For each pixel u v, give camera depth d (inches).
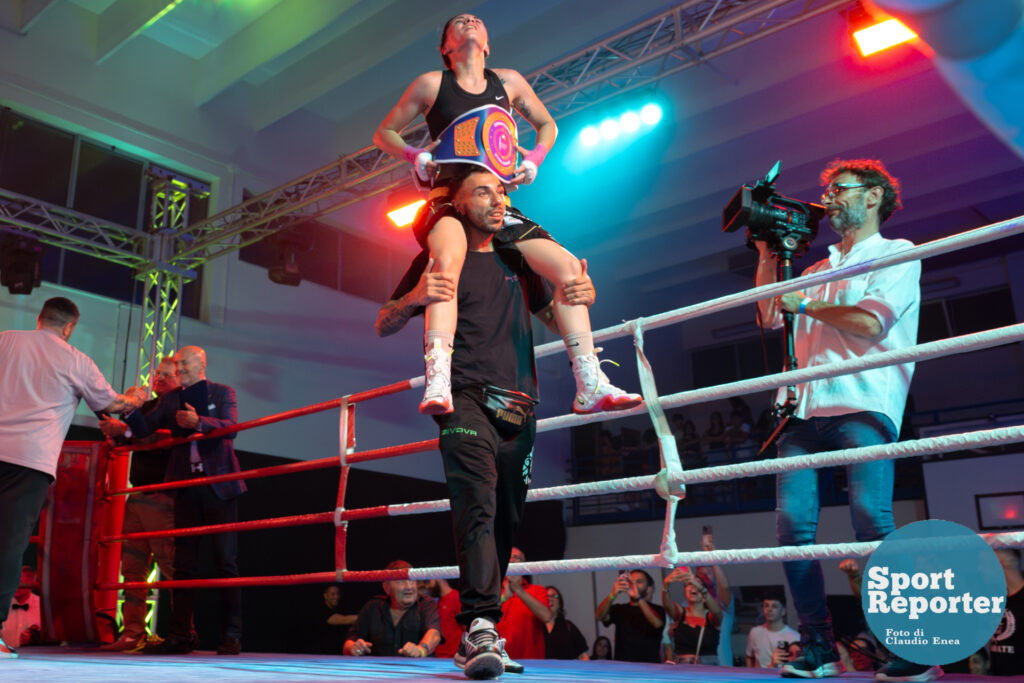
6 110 364.2
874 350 96.6
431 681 73.7
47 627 174.7
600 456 536.1
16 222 340.2
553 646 243.6
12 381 124.5
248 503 380.5
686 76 430.9
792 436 99.3
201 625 339.0
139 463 188.4
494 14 380.8
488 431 82.9
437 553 455.8
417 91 91.4
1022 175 459.5
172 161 405.7
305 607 382.9
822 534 446.9
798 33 400.8
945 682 82.9
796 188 472.7
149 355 382.6
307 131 462.0
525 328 89.8
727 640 249.4
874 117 425.7
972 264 560.1
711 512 477.7
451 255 84.4
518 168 93.0
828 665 92.6
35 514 122.9
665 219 521.3
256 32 398.6
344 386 455.5
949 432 510.3
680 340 652.7
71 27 382.3
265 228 382.3
